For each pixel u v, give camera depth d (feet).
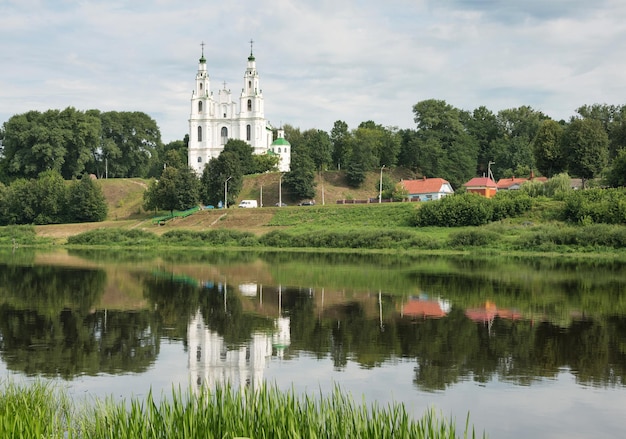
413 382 86.53
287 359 98.43
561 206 304.71
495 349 103.65
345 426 49.03
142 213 437.17
